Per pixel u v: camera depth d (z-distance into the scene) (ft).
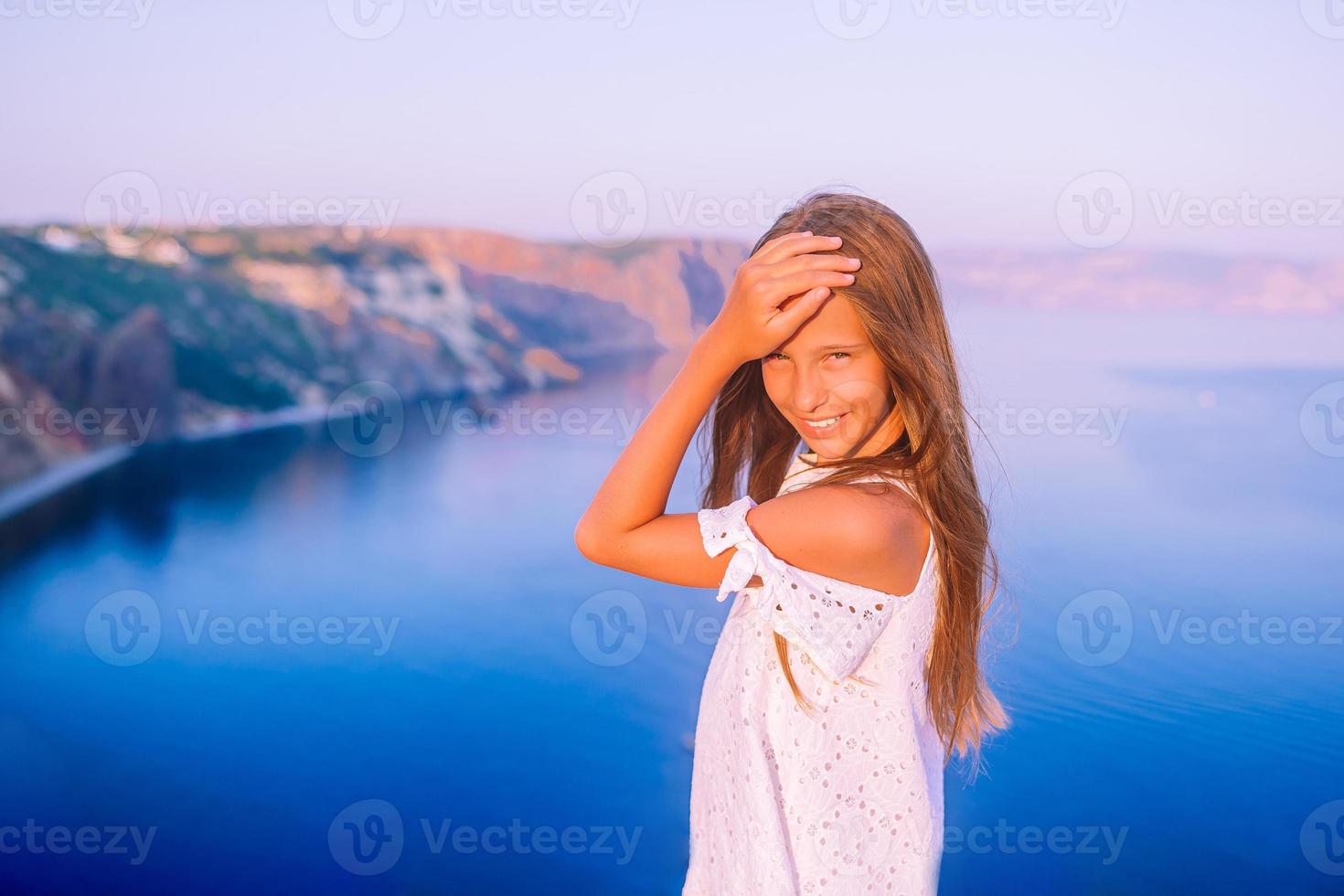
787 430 3.35
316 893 7.21
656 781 8.66
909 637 2.54
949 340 2.68
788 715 2.49
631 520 2.48
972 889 6.82
